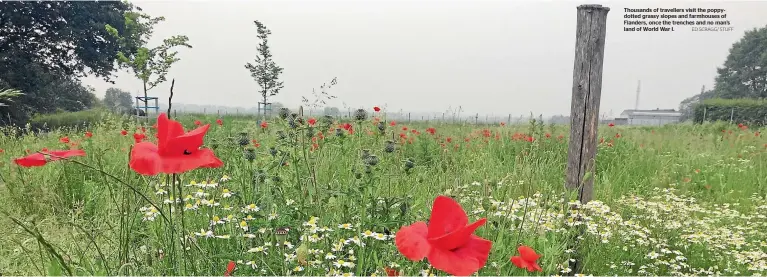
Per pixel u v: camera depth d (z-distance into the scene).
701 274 4.04
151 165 1.63
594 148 4.50
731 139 12.07
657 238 4.39
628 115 43.06
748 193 7.38
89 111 21.56
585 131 4.46
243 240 2.86
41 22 26.41
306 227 2.89
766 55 43.19
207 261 2.76
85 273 2.48
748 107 23.69
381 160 3.62
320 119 4.40
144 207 3.19
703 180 7.96
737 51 45.59
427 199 3.72
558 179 6.20
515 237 3.36
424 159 7.89
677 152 10.38
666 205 4.98
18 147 7.44
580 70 4.46
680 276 3.77
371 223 2.96
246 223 2.97
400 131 9.36
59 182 5.00
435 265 1.32
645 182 7.70
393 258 2.78
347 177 4.27
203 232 2.91
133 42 21.42
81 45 27.41
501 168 6.82
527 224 3.71
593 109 4.44
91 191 4.76
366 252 2.94
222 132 6.50
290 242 2.96
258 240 2.98
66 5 26.69
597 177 7.60
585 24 4.43
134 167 1.63
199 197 3.40
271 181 3.33
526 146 8.87
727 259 4.16
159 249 3.01
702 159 9.45
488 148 8.97
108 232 3.45
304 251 2.27
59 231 3.40
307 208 3.17
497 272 2.79
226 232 3.21
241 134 4.03
